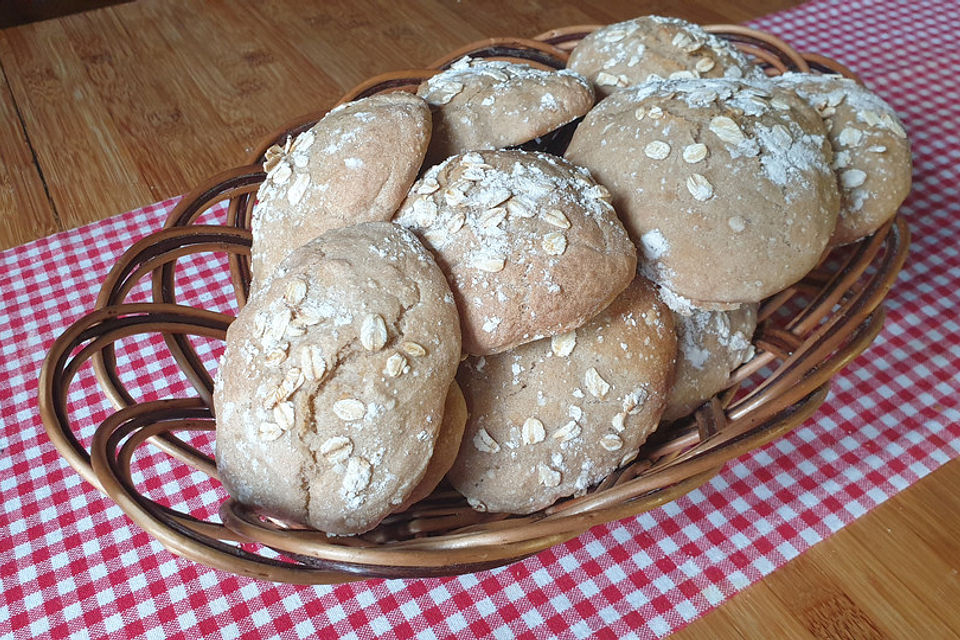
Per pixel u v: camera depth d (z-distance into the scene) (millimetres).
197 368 357
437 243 308
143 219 495
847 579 315
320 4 686
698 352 352
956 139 527
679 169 328
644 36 420
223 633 312
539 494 322
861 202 371
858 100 392
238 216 414
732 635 301
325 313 282
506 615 313
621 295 330
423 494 304
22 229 492
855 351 305
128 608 320
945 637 297
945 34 631
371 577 249
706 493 348
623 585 319
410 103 345
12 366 417
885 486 346
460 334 292
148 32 655
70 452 264
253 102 581
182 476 369
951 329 412
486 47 484
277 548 245
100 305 338
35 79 608
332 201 326
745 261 320
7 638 312
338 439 271
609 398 319
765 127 340
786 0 678
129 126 563
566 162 340
